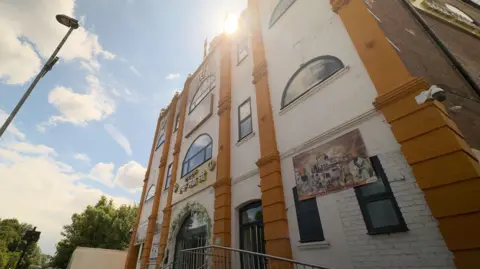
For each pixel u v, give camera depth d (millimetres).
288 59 8094
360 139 4938
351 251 4406
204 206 9516
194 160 12164
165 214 12297
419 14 7000
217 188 8859
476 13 11219
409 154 4031
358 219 4484
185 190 11477
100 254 21219
